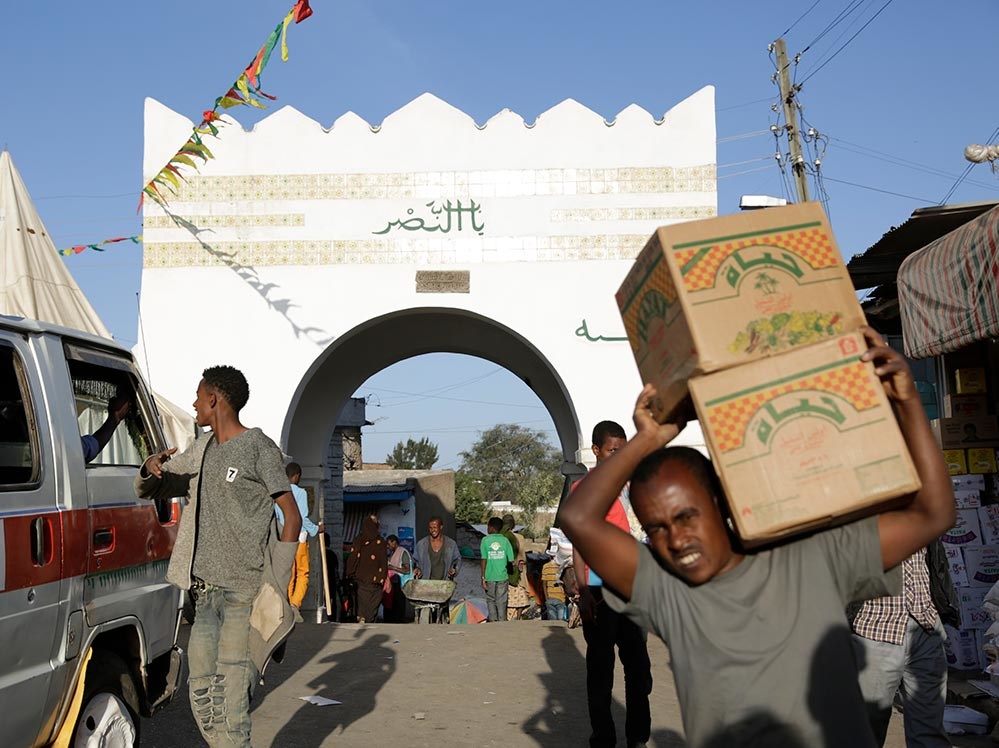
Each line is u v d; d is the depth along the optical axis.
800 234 2.41
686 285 2.34
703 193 12.74
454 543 15.08
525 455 64.69
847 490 2.22
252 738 5.92
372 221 12.79
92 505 4.30
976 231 6.67
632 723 5.22
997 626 6.23
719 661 2.29
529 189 12.81
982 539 7.70
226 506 4.36
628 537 2.51
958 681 7.12
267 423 12.41
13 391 4.25
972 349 8.65
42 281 8.62
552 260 12.73
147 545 4.85
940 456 2.34
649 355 2.58
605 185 12.79
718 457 2.25
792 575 2.34
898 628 4.49
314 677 7.90
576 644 9.47
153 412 5.37
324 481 15.70
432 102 12.95
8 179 8.76
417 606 13.57
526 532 45.06
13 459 4.19
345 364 15.49
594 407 12.51
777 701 2.24
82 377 5.09
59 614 3.91
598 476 2.52
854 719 2.23
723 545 2.38
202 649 4.27
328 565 16.30
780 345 2.32
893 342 12.03
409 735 6.05
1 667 3.54
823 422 2.25
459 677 7.92
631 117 12.85
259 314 12.59
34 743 3.85
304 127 12.88
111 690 4.47
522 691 7.38
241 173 12.79
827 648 2.27
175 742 5.80
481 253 12.76
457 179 12.85
